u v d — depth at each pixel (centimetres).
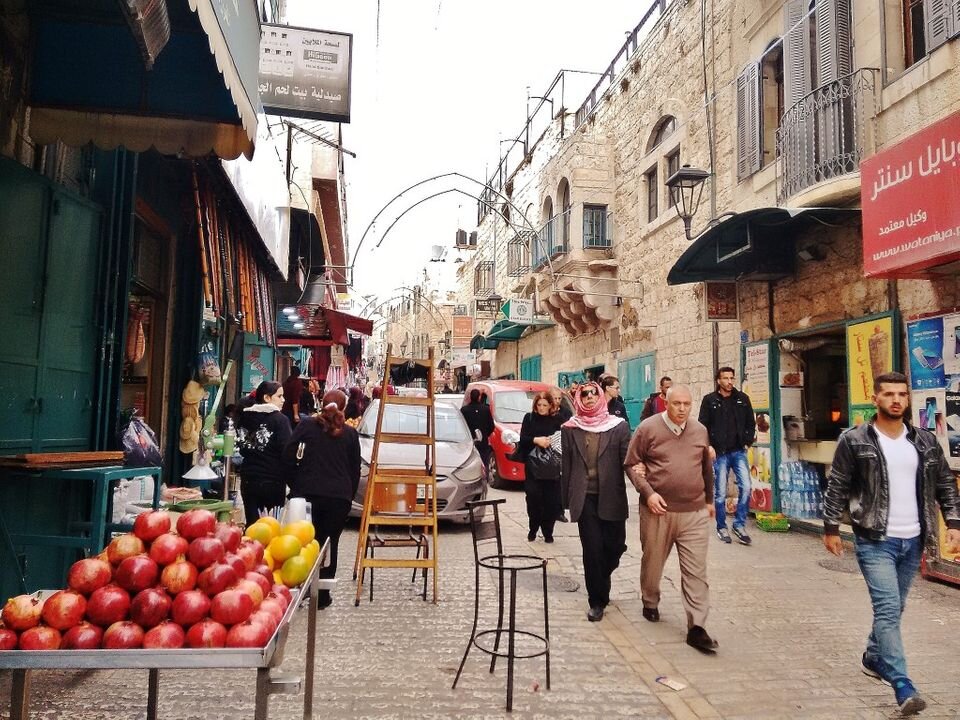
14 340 447
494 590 635
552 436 838
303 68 850
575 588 649
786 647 495
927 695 412
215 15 337
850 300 828
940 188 577
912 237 609
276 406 667
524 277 2223
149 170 690
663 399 1065
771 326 980
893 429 412
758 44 1049
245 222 860
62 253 505
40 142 455
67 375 518
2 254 429
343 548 810
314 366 2691
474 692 405
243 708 374
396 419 1039
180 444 817
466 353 3297
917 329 695
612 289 1673
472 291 3516
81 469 448
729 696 409
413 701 389
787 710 391
